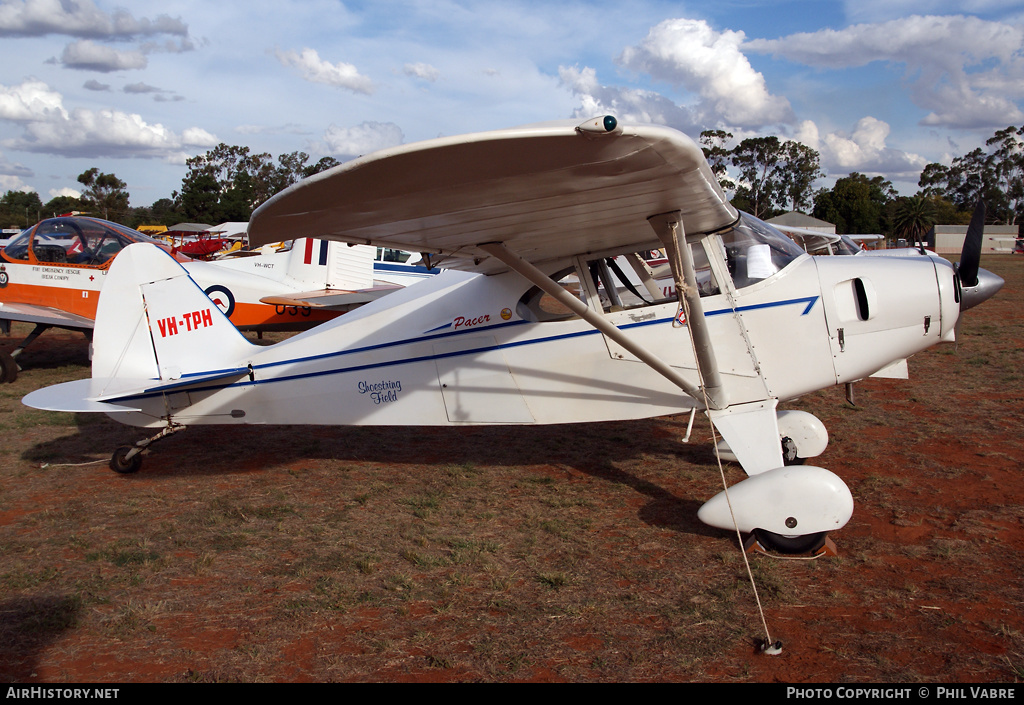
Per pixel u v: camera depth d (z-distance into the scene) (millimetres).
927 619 2828
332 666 2592
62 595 3188
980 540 3566
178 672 2574
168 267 5230
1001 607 2900
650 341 4324
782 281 4238
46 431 6406
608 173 2621
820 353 4262
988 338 10453
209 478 5059
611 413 4480
